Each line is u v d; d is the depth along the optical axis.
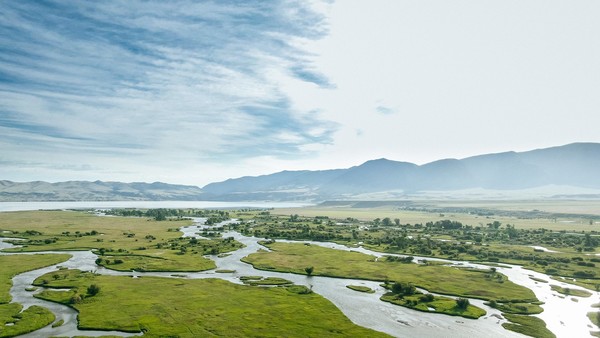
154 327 107.12
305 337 102.75
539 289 153.00
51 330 105.00
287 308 125.38
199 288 146.88
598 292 149.12
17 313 116.06
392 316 120.31
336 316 118.75
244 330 106.69
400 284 145.00
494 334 107.00
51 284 148.00
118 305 124.81
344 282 163.12
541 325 114.12
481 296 142.62
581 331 110.44
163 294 138.12
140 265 185.88
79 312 118.06
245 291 144.38
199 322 111.81
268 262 198.38
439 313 123.50
